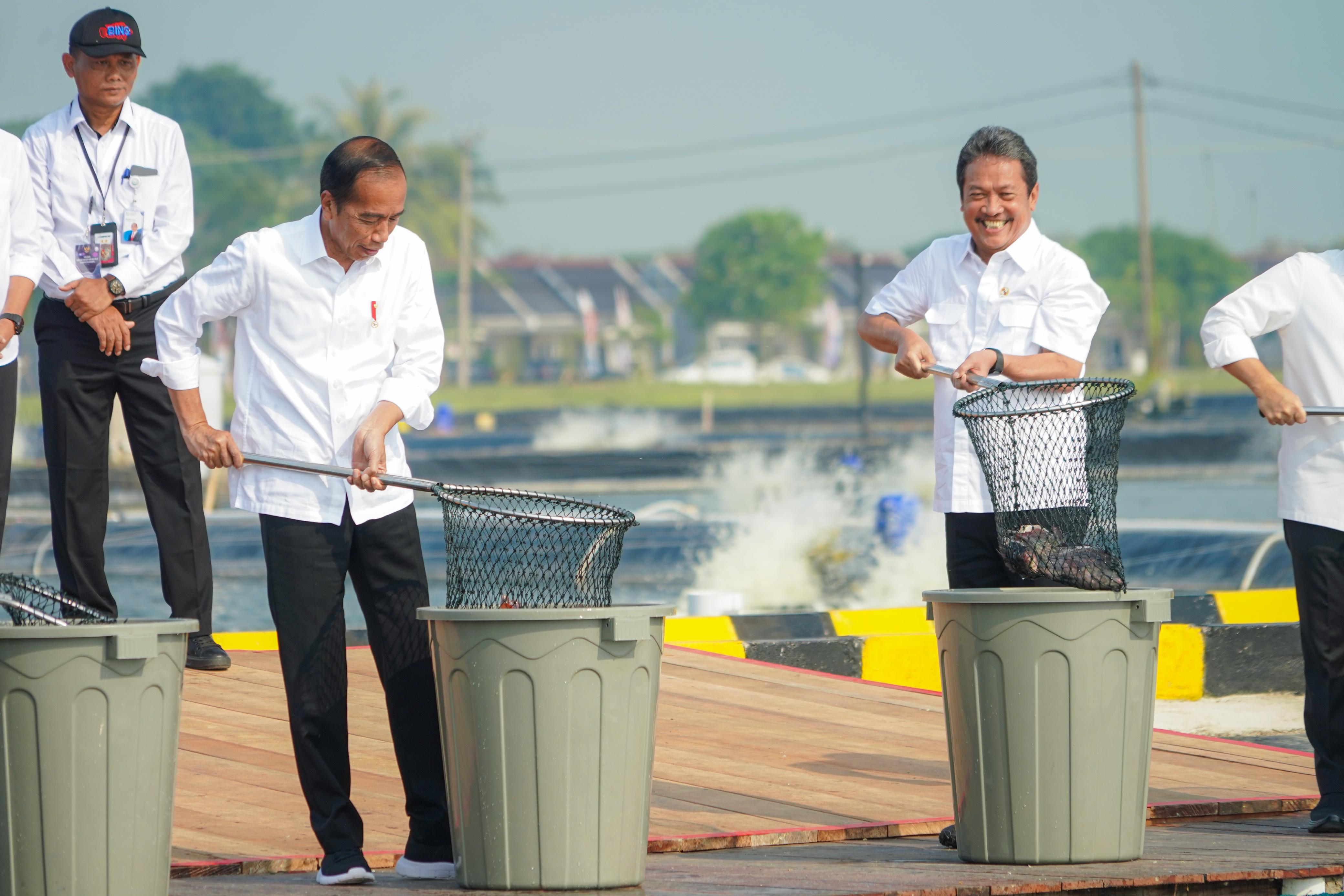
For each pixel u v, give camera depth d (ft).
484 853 26.63
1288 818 35.70
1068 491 29.50
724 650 53.01
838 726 43.11
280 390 28.17
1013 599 28.09
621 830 26.63
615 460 192.24
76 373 40.04
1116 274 590.14
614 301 604.49
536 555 27.32
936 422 33.06
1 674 23.48
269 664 45.80
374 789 35.73
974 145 32.14
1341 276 33.32
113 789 23.86
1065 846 28.40
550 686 26.09
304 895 26.78
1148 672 28.89
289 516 27.86
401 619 28.68
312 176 504.84
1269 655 56.90
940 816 34.60
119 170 39.99
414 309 29.04
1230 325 33.24
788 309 571.28
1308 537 33.06
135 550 96.84
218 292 28.14
